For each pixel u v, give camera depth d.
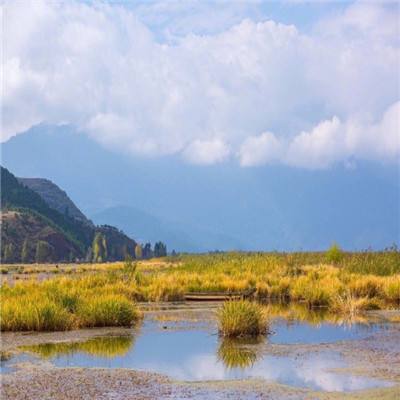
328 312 28.36
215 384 14.03
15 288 30.23
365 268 43.41
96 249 189.75
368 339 20.23
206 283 37.62
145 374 15.08
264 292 35.97
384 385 13.81
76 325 23.20
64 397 12.84
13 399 12.67
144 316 27.11
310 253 63.19
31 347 19.08
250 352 18.20
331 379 14.48
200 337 21.16
